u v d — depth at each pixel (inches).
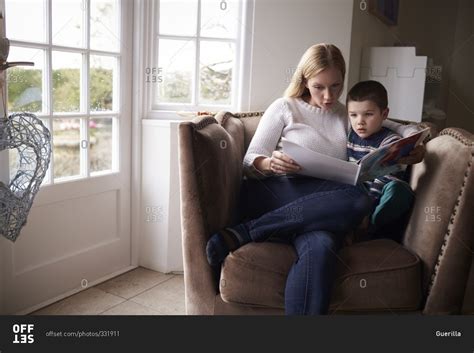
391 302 46.2
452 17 119.1
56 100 63.6
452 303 46.4
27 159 49.3
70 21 63.8
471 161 43.8
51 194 62.7
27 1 57.9
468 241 44.8
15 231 45.8
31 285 61.6
